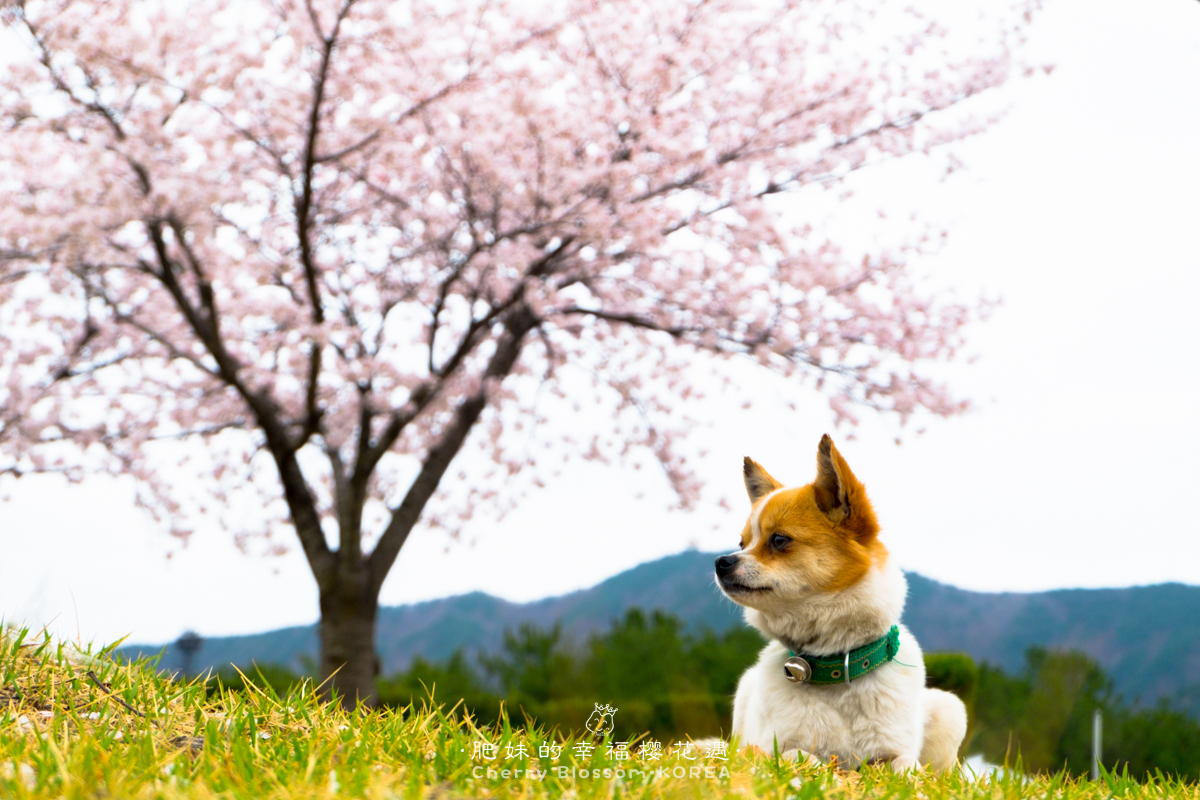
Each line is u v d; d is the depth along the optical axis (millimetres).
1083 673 10180
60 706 2623
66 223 6883
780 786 2160
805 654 2998
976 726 9602
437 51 7508
